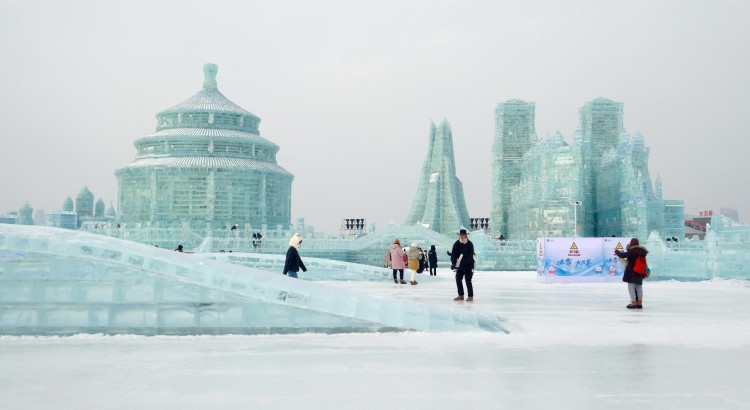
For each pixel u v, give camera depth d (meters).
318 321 13.82
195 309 13.70
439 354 11.16
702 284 35.47
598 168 104.62
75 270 13.58
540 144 88.75
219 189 110.94
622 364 10.18
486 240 72.69
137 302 13.62
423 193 130.62
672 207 94.88
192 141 115.50
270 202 117.19
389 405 7.57
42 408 7.35
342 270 41.91
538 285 35.75
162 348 11.85
